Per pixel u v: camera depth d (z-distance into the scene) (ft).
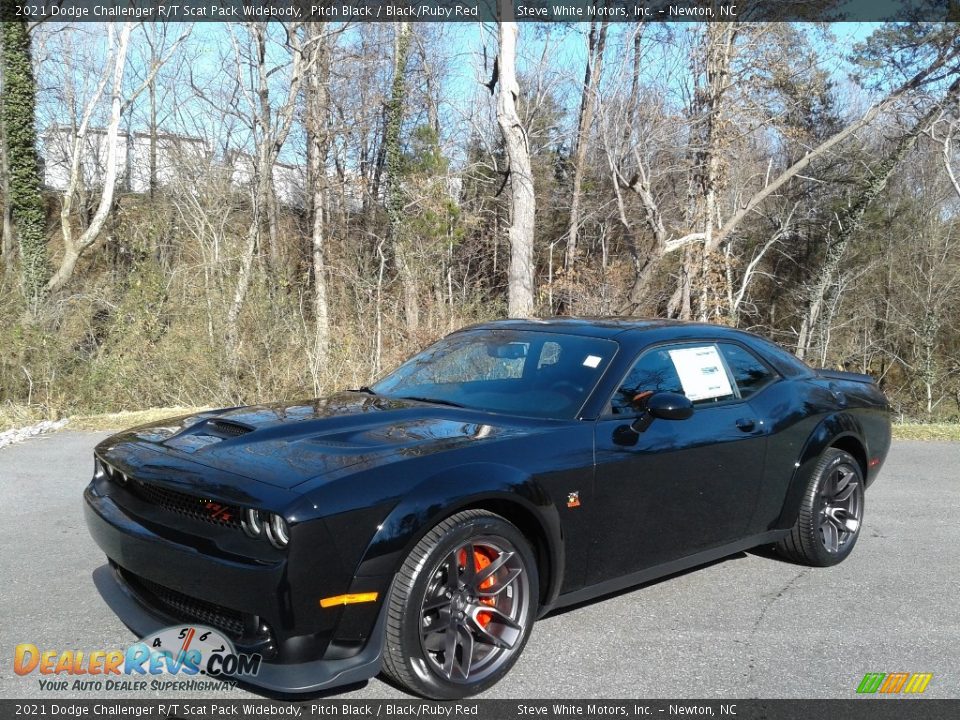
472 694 10.55
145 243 70.44
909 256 91.71
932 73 68.64
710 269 57.77
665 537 13.16
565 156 93.71
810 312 92.07
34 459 24.82
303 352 44.96
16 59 65.36
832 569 16.19
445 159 73.41
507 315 56.85
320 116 81.25
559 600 11.94
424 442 11.16
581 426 12.19
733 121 57.00
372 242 84.99
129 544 10.59
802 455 15.47
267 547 9.40
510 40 54.24
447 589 10.45
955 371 87.15
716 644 12.45
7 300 52.37
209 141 79.46
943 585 15.35
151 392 45.29
